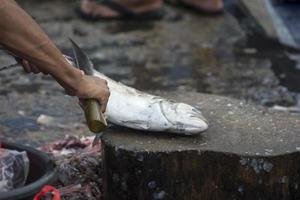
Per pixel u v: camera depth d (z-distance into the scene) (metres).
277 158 4.88
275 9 12.75
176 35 12.25
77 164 5.50
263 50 11.44
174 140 5.05
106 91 4.50
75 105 8.51
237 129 5.30
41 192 4.29
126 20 13.05
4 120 7.94
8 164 4.50
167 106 5.08
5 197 3.97
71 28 12.38
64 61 4.21
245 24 12.93
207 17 13.41
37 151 4.69
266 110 5.79
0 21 3.88
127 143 4.98
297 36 11.93
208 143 5.01
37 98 8.77
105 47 11.38
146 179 4.92
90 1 12.89
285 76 10.09
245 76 10.06
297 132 5.28
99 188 5.35
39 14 13.28
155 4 13.10
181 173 4.91
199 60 10.85
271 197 4.97
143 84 9.66
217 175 4.92
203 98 6.00
